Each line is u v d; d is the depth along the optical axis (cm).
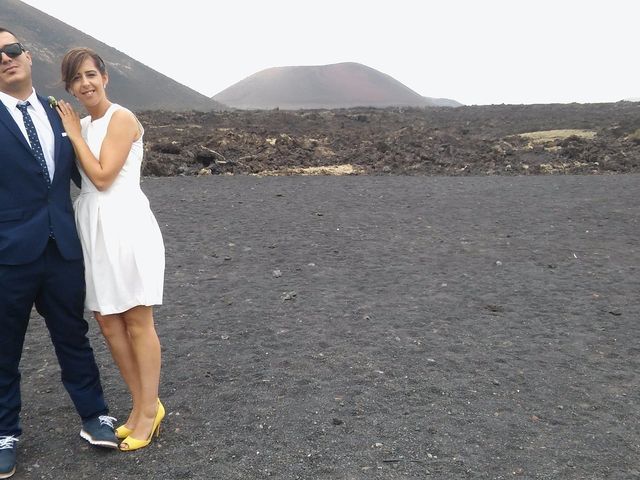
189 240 869
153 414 339
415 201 1220
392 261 755
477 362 452
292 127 3031
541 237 896
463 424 358
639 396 401
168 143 1906
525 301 600
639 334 514
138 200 326
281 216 1052
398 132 2616
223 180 1527
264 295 617
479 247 834
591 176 1609
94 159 311
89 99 313
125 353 338
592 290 638
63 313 322
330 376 425
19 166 297
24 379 434
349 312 563
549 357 464
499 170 1784
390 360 454
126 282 320
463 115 4256
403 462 318
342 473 308
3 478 309
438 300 601
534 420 365
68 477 310
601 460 322
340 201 1215
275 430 351
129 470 314
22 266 302
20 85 301
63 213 313
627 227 966
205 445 336
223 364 449
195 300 603
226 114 3759
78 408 336
